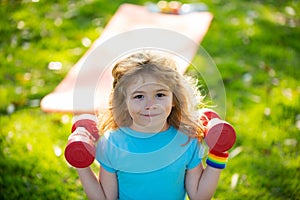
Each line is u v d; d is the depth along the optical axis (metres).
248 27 3.83
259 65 3.41
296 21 4.01
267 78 3.27
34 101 3.04
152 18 3.43
